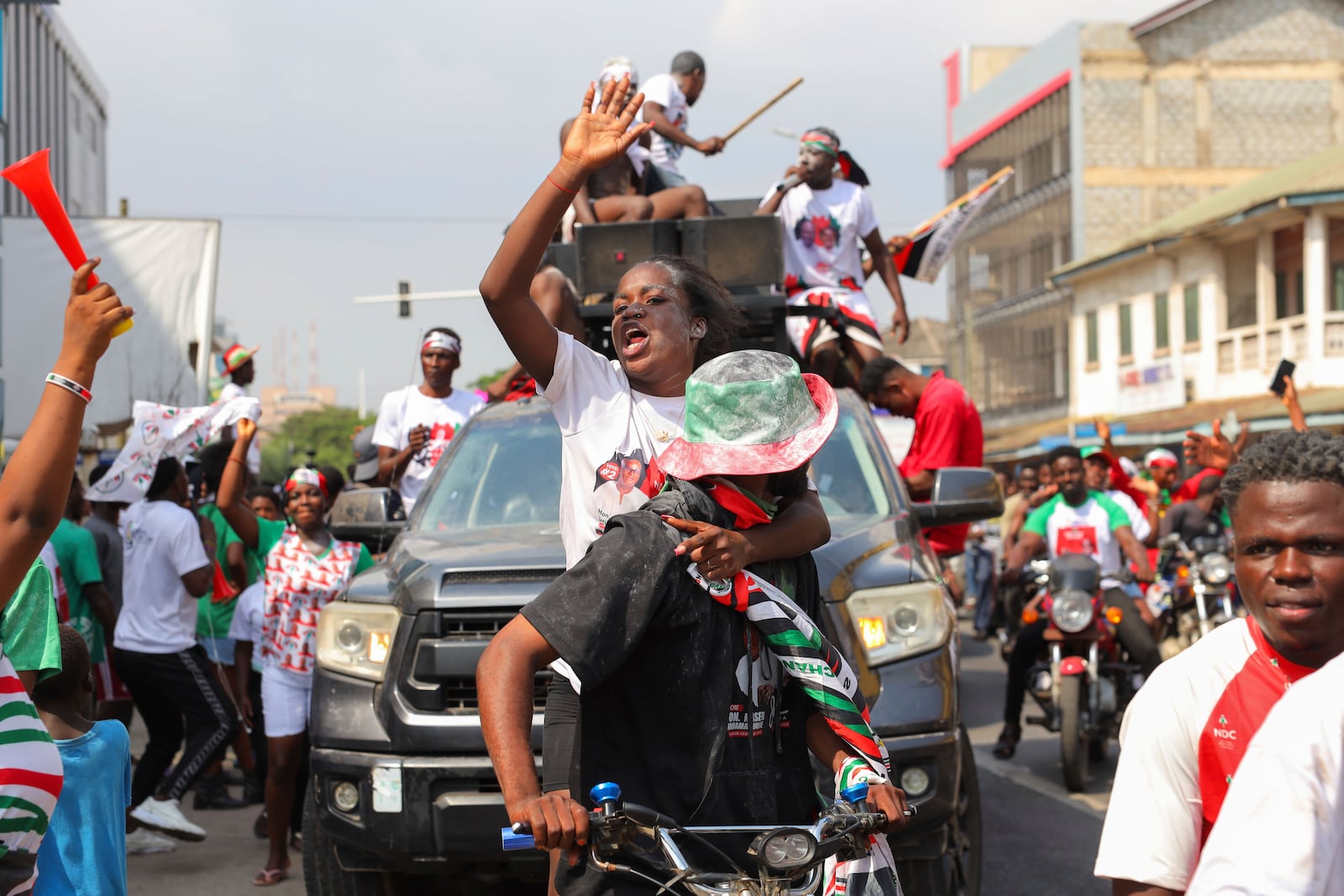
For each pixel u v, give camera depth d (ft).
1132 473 44.45
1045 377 148.36
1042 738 34.06
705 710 9.09
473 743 15.85
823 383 10.14
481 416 21.91
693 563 9.06
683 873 8.41
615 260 23.43
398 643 16.48
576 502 11.85
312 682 17.42
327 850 17.43
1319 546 7.46
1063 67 142.31
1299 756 6.08
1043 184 147.64
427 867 16.15
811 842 8.45
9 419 39.60
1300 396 93.66
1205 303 110.93
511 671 8.70
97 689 26.96
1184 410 108.68
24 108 118.32
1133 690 28.30
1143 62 139.03
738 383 9.46
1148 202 139.44
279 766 21.53
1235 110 139.44
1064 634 28.04
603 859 8.50
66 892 11.28
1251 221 100.63
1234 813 6.20
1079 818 25.27
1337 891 5.98
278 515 31.42
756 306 23.25
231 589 28.55
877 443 20.56
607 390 11.92
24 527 8.68
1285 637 7.51
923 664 16.55
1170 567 37.55
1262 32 138.82
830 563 16.83
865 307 28.53
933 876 16.66
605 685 9.21
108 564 29.04
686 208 26.86
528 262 11.18
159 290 40.60
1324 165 104.01
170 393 40.42
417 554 17.83
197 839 23.06
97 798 11.63
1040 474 46.26
